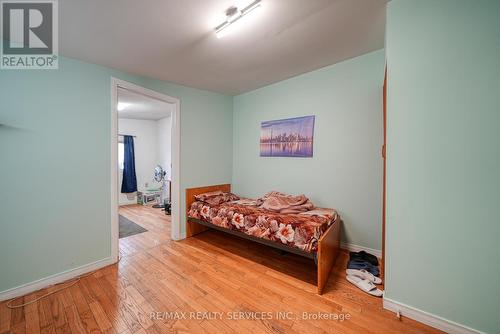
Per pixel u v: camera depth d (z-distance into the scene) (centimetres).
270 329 145
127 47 202
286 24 173
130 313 161
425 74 140
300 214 239
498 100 121
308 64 257
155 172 581
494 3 121
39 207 196
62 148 210
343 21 171
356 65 245
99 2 142
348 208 262
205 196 316
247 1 145
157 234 336
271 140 332
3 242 179
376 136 239
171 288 193
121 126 565
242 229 247
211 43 200
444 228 137
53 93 204
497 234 123
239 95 380
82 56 216
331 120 269
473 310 130
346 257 249
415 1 142
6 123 180
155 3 145
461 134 130
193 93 331
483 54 124
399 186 151
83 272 220
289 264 239
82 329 145
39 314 160
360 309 164
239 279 208
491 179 124
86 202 225
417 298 148
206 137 349
